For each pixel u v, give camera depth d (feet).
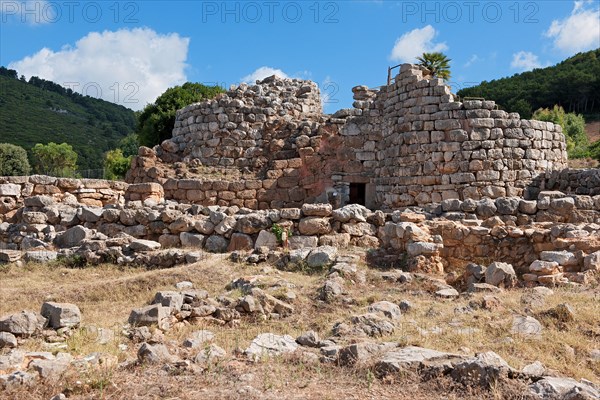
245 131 77.10
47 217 46.29
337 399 15.49
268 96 80.94
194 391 15.99
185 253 37.93
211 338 22.50
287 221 40.14
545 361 18.95
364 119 71.10
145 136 118.52
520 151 59.16
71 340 22.06
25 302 30.53
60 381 16.75
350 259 34.30
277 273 33.40
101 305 29.73
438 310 25.40
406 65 63.72
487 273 30.40
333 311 26.73
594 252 30.81
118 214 44.75
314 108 85.81
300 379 17.12
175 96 118.93
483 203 41.14
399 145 63.16
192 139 78.69
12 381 16.25
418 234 35.78
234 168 75.61
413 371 17.11
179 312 25.62
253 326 25.09
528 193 58.65
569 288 28.17
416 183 60.70
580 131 161.38
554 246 33.09
